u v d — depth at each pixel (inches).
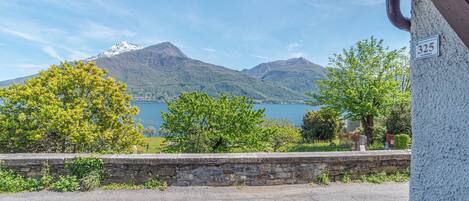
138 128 389.4
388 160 227.1
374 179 217.6
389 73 607.2
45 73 361.4
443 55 51.6
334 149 611.5
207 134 342.6
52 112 310.8
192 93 362.6
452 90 50.3
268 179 210.1
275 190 199.0
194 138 345.7
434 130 53.5
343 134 749.3
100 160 201.0
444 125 51.7
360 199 181.9
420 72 56.1
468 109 47.8
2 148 316.2
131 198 180.9
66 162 199.0
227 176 207.5
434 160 53.6
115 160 202.1
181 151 338.6
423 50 55.1
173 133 352.5
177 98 366.9
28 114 326.3
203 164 206.5
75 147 331.6
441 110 52.2
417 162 56.9
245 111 357.1
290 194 191.0
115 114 369.1
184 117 345.1
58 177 198.5
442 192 52.2
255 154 218.4
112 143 355.9
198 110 344.2
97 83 366.0
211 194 190.2
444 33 51.4
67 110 325.7
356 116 619.8
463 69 48.4
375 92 577.3
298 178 213.8
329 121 784.3
